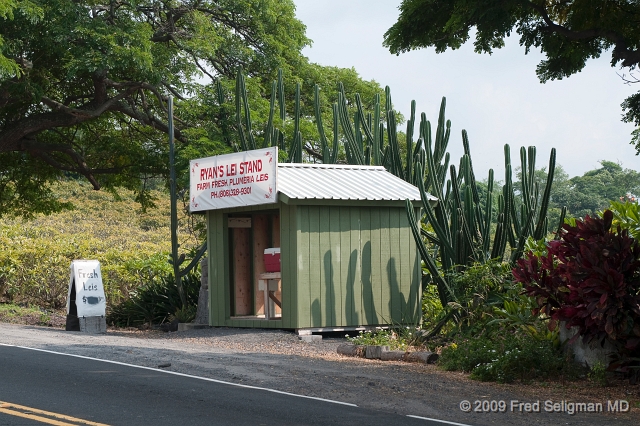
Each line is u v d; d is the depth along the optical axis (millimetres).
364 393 8906
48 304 24047
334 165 16609
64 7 19062
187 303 19094
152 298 19578
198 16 22891
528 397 9086
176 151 22375
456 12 13023
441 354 12141
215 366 10477
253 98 23234
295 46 27047
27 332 14867
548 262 10906
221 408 7730
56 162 25516
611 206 12758
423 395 8953
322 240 14828
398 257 15641
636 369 9969
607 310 9828
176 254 18812
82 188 62219
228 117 21844
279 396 8508
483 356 10953
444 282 14180
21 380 8992
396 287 15555
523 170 14430
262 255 17266
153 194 60000
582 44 14367
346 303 15000
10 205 28172
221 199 15766
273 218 17375
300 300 14547
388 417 7582
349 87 30078
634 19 13500
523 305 12508
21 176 27109
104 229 46000
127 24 20609
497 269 13688
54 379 9117
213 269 16484
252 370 10281
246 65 25469
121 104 23531
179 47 23391
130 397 8156
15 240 25328
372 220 15406
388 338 13695
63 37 19234
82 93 24750
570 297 10273
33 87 20312
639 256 10227
